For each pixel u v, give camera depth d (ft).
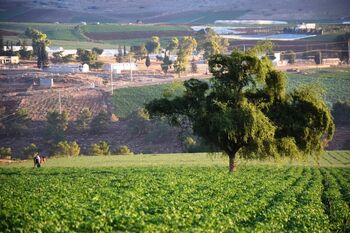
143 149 628.69
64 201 154.30
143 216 131.34
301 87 287.69
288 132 280.92
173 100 286.66
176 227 124.36
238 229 126.93
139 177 243.40
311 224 143.43
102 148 584.81
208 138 278.67
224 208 154.81
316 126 281.74
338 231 149.38
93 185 209.36
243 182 232.32
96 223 118.93
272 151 273.33
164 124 649.20
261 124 266.16
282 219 146.30
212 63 280.31
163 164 359.05
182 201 164.25
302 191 215.92
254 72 275.80
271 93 279.49
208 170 294.25
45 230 112.78
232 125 262.88
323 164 388.98
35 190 188.75
